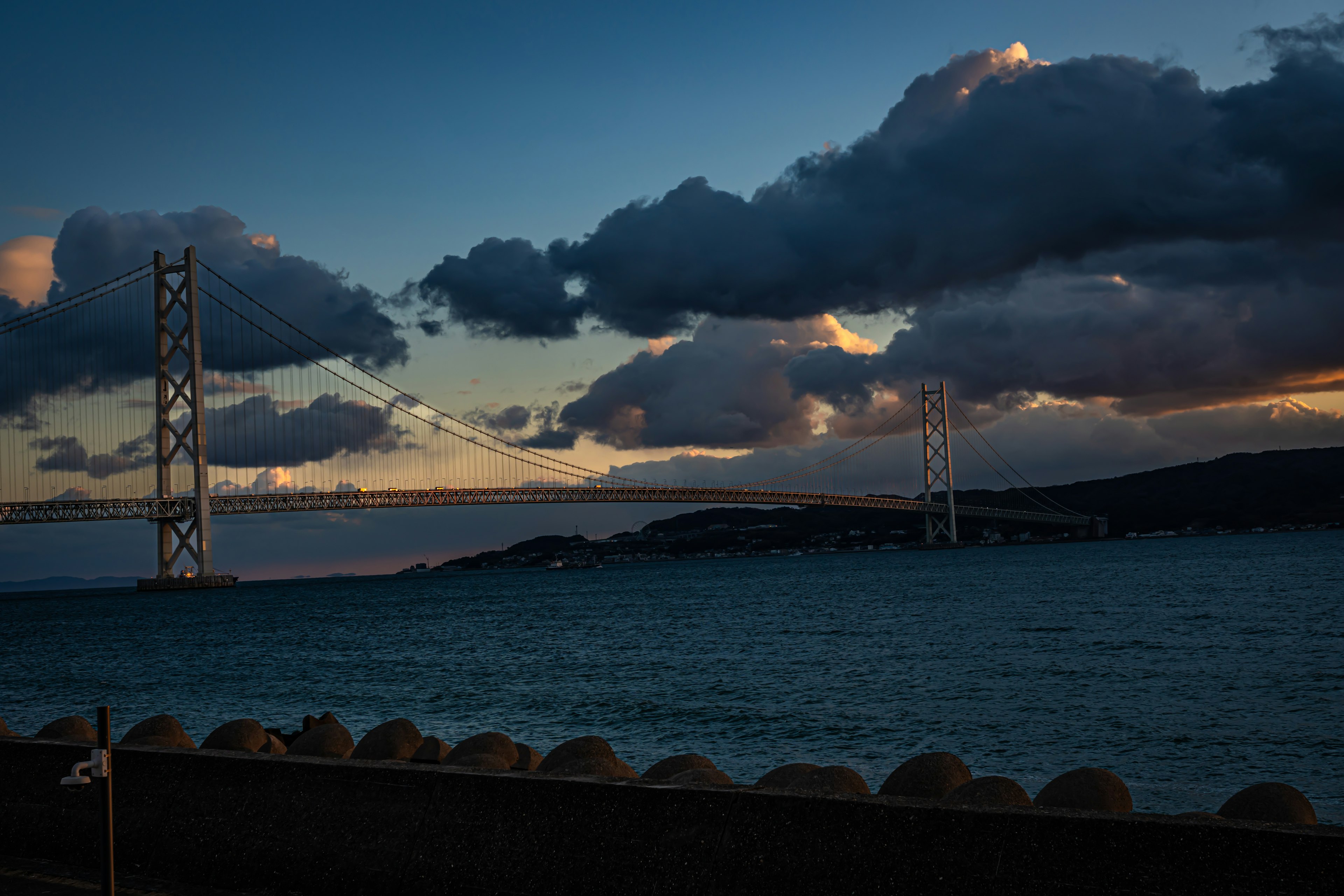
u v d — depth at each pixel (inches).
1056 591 2714.1
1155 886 145.6
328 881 207.2
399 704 1029.8
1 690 1275.8
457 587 5989.2
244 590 6432.1
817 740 758.5
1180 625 1582.2
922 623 1836.9
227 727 369.1
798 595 3095.5
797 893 167.2
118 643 2149.4
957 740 740.7
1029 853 155.6
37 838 247.3
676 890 176.4
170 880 223.1
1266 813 258.8
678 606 2871.6
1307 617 1625.2
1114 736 736.3
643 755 727.7
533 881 188.2
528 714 925.2
